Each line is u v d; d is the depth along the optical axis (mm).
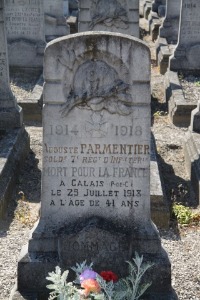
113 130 3205
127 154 3236
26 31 7324
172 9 8727
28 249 3285
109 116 3186
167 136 5820
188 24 7238
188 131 5496
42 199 3279
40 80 6938
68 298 2961
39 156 5312
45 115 3186
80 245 3225
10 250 3832
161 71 7949
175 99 6270
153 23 9758
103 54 3119
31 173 4984
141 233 3271
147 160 3238
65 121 3193
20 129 5250
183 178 4965
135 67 3125
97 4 6121
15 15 7262
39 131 5906
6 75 5230
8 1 7215
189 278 3564
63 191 3277
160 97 7012
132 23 6160
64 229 3277
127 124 3195
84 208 3297
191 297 3416
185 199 4621
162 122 6234
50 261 3236
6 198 4395
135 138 3215
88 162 3246
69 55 3111
